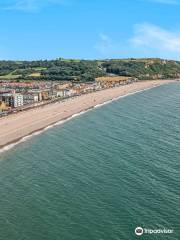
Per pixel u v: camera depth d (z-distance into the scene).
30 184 93.75
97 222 73.50
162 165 104.56
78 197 84.62
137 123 168.75
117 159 111.19
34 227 72.56
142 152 117.94
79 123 171.75
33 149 125.69
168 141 131.88
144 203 80.38
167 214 75.69
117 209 78.19
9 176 100.00
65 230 71.25
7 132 149.25
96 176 97.19
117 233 69.75
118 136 141.50
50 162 110.88
